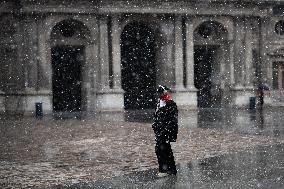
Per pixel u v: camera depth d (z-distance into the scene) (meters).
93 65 50.62
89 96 51.06
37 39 48.28
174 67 52.34
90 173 14.27
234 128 27.58
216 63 56.28
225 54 55.53
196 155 17.16
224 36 55.28
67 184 12.55
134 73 56.62
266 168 13.62
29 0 47.22
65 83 54.38
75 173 14.35
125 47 56.72
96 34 50.19
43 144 22.08
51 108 48.75
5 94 48.16
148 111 50.50
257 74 56.62
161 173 12.96
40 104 45.50
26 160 17.36
